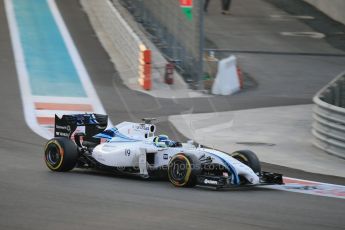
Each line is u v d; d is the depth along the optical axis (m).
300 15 138.38
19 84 86.44
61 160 41.91
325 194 38.16
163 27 102.75
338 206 33.94
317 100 58.56
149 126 40.53
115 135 41.75
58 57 101.44
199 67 87.81
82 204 31.77
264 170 48.06
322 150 57.50
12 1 132.12
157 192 35.59
